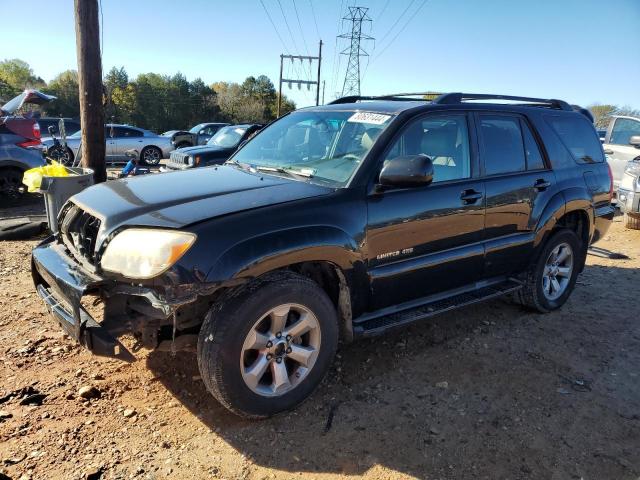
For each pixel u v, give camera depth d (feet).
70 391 10.55
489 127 13.71
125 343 12.36
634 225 28.50
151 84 246.47
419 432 9.87
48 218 20.68
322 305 10.12
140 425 9.66
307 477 8.60
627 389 11.78
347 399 10.87
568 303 17.08
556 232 15.42
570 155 16.01
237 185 10.98
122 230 9.28
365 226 10.70
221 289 9.46
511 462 9.16
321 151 12.35
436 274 12.31
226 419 9.98
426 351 13.16
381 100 14.48
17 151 30.60
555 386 11.77
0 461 8.49
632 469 9.09
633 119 35.29
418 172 10.30
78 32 23.40
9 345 12.30
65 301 9.71
